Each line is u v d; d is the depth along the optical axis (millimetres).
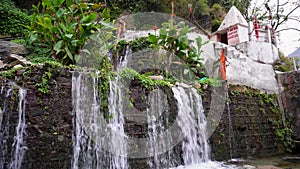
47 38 4879
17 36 7746
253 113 6242
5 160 3088
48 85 3498
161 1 12023
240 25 9789
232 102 5902
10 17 7977
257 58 8875
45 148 3307
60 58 4645
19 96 3312
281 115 6879
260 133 6164
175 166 4457
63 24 4711
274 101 6902
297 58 10492
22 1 10289
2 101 3268
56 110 3475
